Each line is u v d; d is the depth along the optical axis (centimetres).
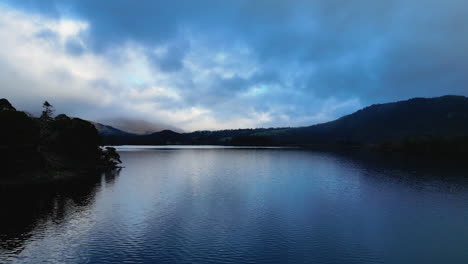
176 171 13150
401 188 8794
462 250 4175
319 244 4322
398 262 3788
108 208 6259
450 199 7300
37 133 10406
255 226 5109
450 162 16800
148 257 3819
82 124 13112
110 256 3834
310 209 6272
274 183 9744
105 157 14662
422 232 4884
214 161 18725
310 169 13962
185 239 4478
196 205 6581
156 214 5822
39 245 4175
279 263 3694
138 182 9862
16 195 7438
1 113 9056
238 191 8300
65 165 11406
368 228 5066
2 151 8681
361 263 3744
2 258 3741
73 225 5088
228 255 3900
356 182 9956
